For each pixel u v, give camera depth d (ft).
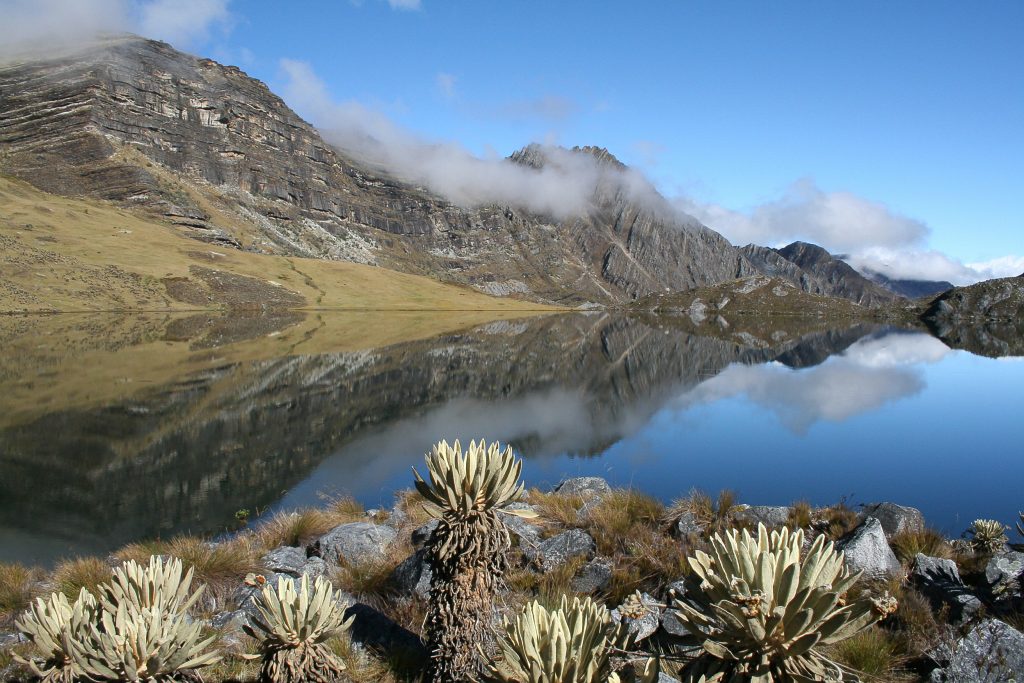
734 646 7.43
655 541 22.67
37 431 66.64
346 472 52.49
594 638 8.52
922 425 69.10
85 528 40.14
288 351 152.87
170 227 553.23
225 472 52.54
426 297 490.90
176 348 148.15
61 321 207.92
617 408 84.64
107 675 9.92
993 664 12.71
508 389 104.22
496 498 11.92
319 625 11.59
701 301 554.87
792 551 7.57
